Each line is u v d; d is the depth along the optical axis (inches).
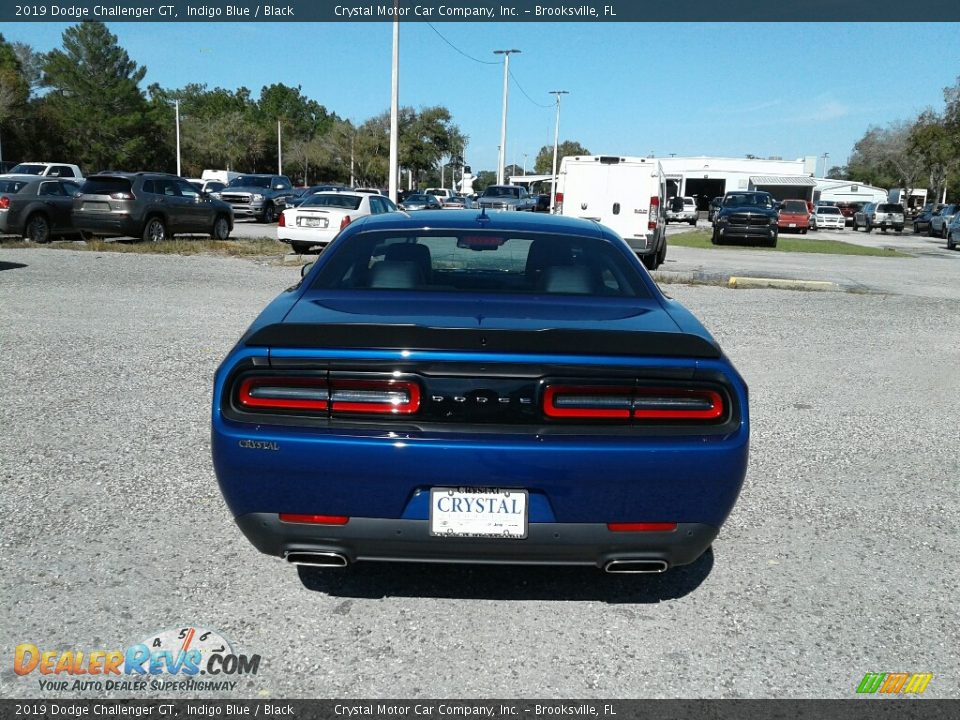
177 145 2903.5
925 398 275.1
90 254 631.8
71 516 163.0
